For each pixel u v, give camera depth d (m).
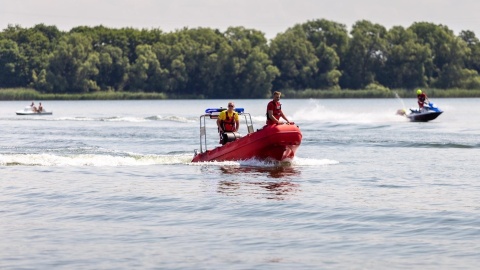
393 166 59.59
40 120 141.50
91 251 32.50
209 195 45.50
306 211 40.38
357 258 31.20
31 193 46.81
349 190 47.19
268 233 35.59
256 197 44.69
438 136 90.38
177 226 37.25
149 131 104.06
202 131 62.59
